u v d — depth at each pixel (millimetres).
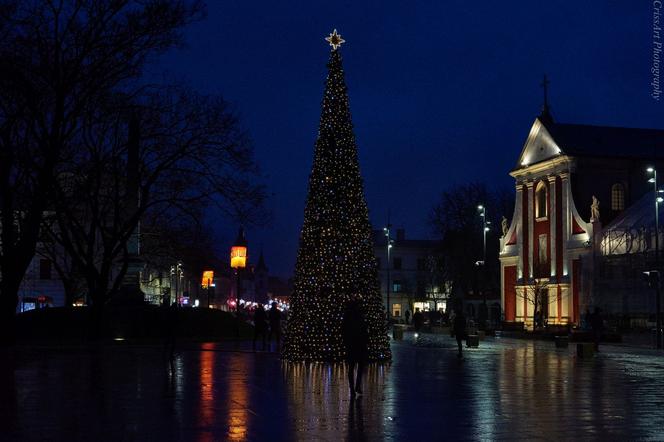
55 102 32281
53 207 39219
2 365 23500
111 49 31906
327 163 25078
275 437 10820
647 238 53531
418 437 10930
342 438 10805
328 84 25469
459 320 29328
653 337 43906
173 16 32250
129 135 36188
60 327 39219
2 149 31062
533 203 69062
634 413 13633
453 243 89312
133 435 10875
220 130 36406
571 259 62812
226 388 17078
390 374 21375
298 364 24156
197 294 110375
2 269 32656
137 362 25047
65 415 12734
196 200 36469
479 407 14289
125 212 38406
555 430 11633
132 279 42750
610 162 64625
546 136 67562
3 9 29969
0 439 10523
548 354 33781
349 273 24734
